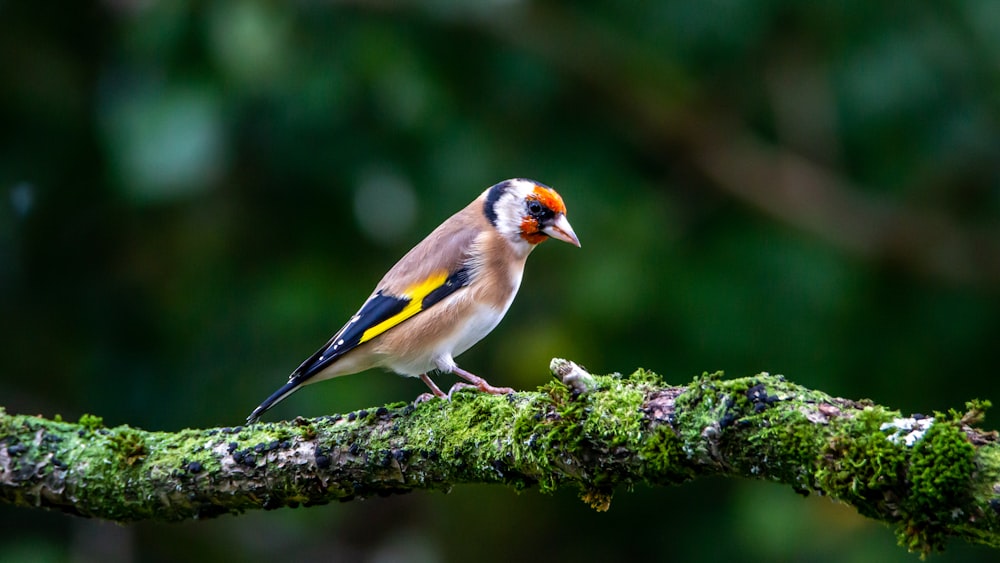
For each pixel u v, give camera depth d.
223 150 10.22
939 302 12.65
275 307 11.51
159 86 10.06
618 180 12.12
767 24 12.04
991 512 4.31
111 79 11.33
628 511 12.61
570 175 11.98
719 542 12.17
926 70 11.94
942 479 4.36
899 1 12.02
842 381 11.92
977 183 12.89
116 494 6.50
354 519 13.40
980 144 12.23
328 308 11.55
